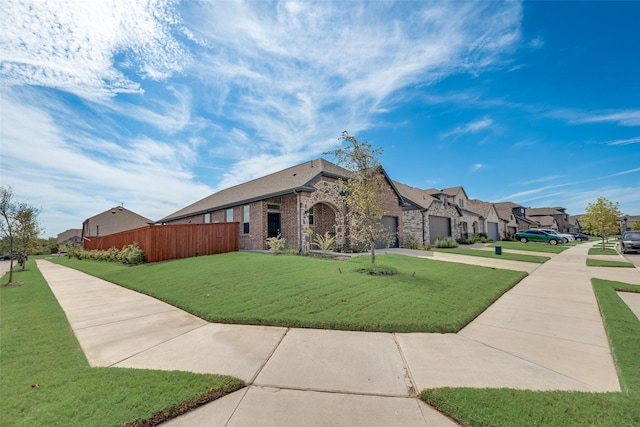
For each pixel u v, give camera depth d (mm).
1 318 6004
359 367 3656
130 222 38781
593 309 6285
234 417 2641
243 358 3938
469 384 3219
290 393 3055
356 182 10430
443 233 27156
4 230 12203
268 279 8461
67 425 2486
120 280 10656
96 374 3420
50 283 11297
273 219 17891
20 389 3076
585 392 3008
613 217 21281
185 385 3146
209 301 6676
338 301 6359
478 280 8805
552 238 30406
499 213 45594
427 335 4773
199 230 15734
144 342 4574
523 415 2588
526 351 4145
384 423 2553
